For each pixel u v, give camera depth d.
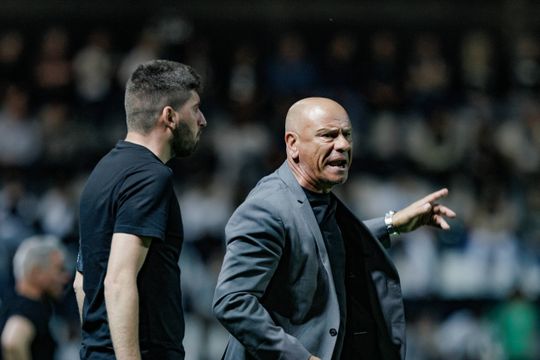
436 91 37.38
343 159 11.28
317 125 11.30
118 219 10.34
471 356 29.77
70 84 36.66
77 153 34.12
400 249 30.73
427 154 35.09
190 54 36.53
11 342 16.25
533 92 39.12
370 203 32.69
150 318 10.41
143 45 36.09
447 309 30.78
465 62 39.31
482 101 38.22
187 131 11.09
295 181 11.39
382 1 38.78
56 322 26.36
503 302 29.80
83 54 37.00
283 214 11.04
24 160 34.03
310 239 11.09
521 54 39.59
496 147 35.25
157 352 10.39
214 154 33.97
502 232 32.06
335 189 31.62
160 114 10.95
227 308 10.62
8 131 34.41
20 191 31.50
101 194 10.62
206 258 30.38
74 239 30.75
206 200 31.55
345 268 11.76
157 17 38.03
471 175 34.69
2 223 30.67
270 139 33.91
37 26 38.28
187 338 28.58
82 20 38.41
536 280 31.61
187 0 38.09
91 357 10.52
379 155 35.00
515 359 29.05
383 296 11.66
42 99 36.25
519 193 34.47
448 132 35.50
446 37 39.44
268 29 38.47
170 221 10.68
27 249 16.73
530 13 39.62
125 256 10.16
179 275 10.85
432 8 39.03
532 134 37.09
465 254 31.61
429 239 31.06
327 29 38.72
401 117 36.16
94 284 10.58
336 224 11.64
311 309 11.07
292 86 36.31
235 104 35.38
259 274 10.76
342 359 11.52
